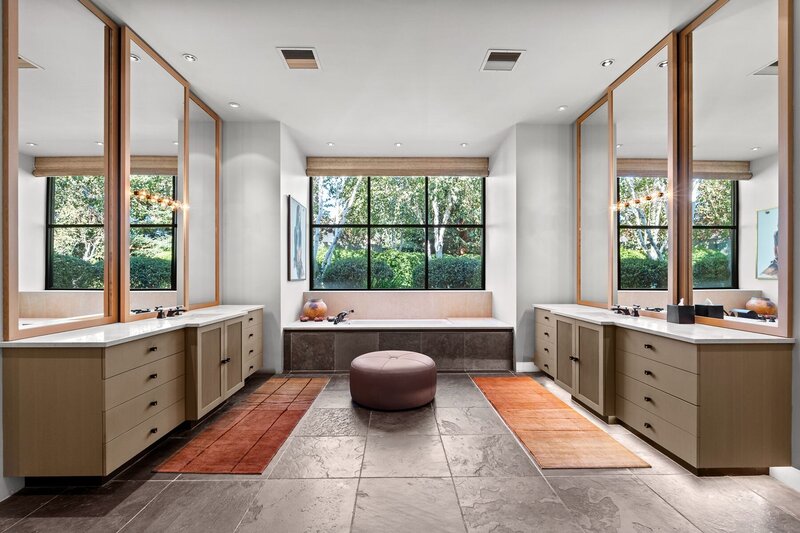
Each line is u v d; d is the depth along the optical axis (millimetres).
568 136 4430
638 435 2660
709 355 2062
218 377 3070
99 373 1950
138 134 2836
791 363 2064
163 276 3189
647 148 3078
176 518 1754
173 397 2545
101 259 2551
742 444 2062
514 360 4438
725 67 2404
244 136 4312
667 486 2018
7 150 1924
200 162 3844
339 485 2029
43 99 2146
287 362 4379
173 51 2953
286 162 4523
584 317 3143
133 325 2523
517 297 4410
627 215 3365
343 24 2641
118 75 2652
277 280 4309
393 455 2365
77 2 2332
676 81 2754
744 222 2291
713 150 2504
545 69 3236
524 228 4422
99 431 1952
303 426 2824
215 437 2633
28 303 2055
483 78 3377
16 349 1939
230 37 2783
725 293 2438
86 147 2477
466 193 5910
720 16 2426
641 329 2514
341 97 3732
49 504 1861
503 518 1748
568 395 3545
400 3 2434
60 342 1921
